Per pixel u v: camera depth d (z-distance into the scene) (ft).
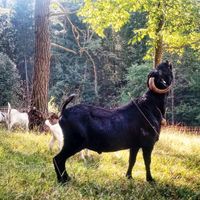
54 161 22.03
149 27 46.39
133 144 23.57
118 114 23.13
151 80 24.04
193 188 24.31
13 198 17.63
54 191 19.06
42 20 43.86
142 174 25.90
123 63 134.82
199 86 118.21
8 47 128.98
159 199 21.08
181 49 52.80
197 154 35.70
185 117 122.21
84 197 19.31
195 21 47.32
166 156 33.09
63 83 128.77
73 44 136.26
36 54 44.27
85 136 22.09
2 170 21.86
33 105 44.19
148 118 23.65
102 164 27.76
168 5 45.60
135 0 44.68
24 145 31.17
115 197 20.11
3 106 91.66
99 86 136.26
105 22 46.52
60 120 22.33
